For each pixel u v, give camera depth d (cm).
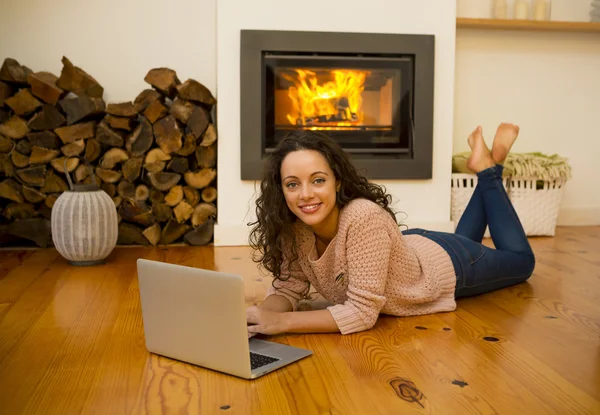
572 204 428
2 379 157
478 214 259
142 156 344
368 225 185
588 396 146
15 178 340
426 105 364
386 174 364
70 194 294
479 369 163
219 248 346
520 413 136
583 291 247
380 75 365
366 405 140
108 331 196
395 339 187
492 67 411
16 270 285
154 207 348
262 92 353
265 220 193
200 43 378
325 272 196
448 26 367
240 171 356
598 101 423
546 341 186
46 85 332
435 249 220
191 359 166
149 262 171
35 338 189
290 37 352
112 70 373
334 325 188
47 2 365
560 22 395
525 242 248
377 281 189
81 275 275
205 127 345
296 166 181
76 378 157
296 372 160
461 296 236
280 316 186
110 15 371
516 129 263
